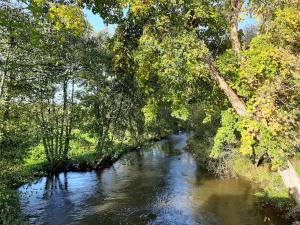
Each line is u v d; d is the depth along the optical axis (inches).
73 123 1252.5
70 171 1241.4
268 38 569.3
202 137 1704.0
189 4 589.9
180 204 802.2
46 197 890.1
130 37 700.0
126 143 1870.1
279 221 645.3
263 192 811.4
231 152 1090.1
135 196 887.7
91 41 1219.9
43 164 1185.4
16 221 632.4
